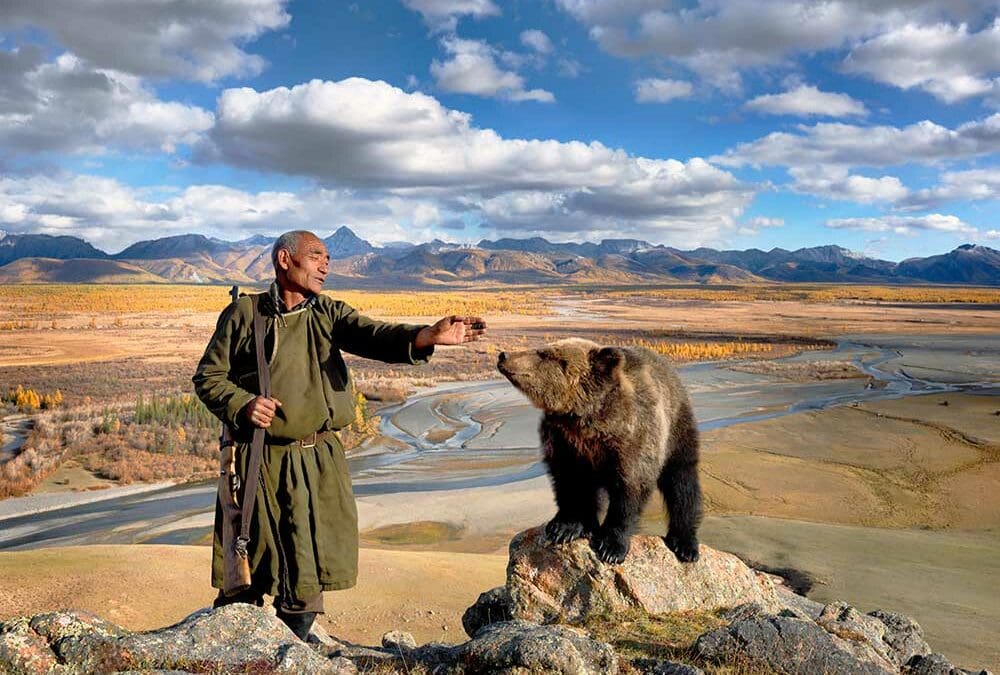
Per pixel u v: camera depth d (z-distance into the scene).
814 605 11.20
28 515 42.03
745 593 8.82
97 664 4.34
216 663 4.49
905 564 28.92
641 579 8.14
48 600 18.80
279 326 5.05
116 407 70.19
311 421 5.04
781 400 73.62
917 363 101.25
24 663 4.23
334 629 19.34
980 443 52.66
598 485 7.69
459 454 54.75
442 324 5.08
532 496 43.09
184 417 64.62
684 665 5.60
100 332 152.88
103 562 22.41
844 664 6.02
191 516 41.34
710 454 49.69
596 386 6.87
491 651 5.23
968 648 19.94
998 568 28.75
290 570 5.03
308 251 5.15
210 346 5.02
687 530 8.43
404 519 39.47
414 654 6.26
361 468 51.34
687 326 167.50
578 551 8.18
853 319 188.25
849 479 44.69
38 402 71.50
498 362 6.79
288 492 5.03
